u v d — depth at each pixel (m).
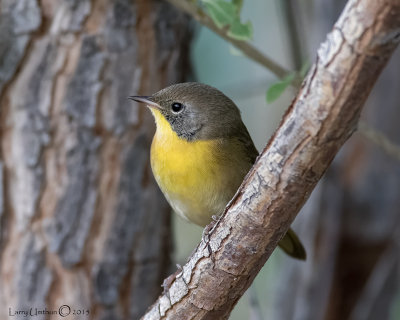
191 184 7.99
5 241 8.68
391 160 10.40
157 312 6.59
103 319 8.75
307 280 10.36
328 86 4.65
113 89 8.65
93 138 8.62
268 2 13.41
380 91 10.68
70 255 8.62
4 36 8.40
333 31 4.57
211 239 5.95
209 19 8.30
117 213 8.77
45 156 8.59
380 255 10.48
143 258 8.98
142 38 8.77
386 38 4.34
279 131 5.12
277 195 5.34
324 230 10.41
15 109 8.54
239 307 12.68
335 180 10.41
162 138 8.29
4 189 8.63
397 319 10.88
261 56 8.66
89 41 8.49
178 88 8.42
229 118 8.38
